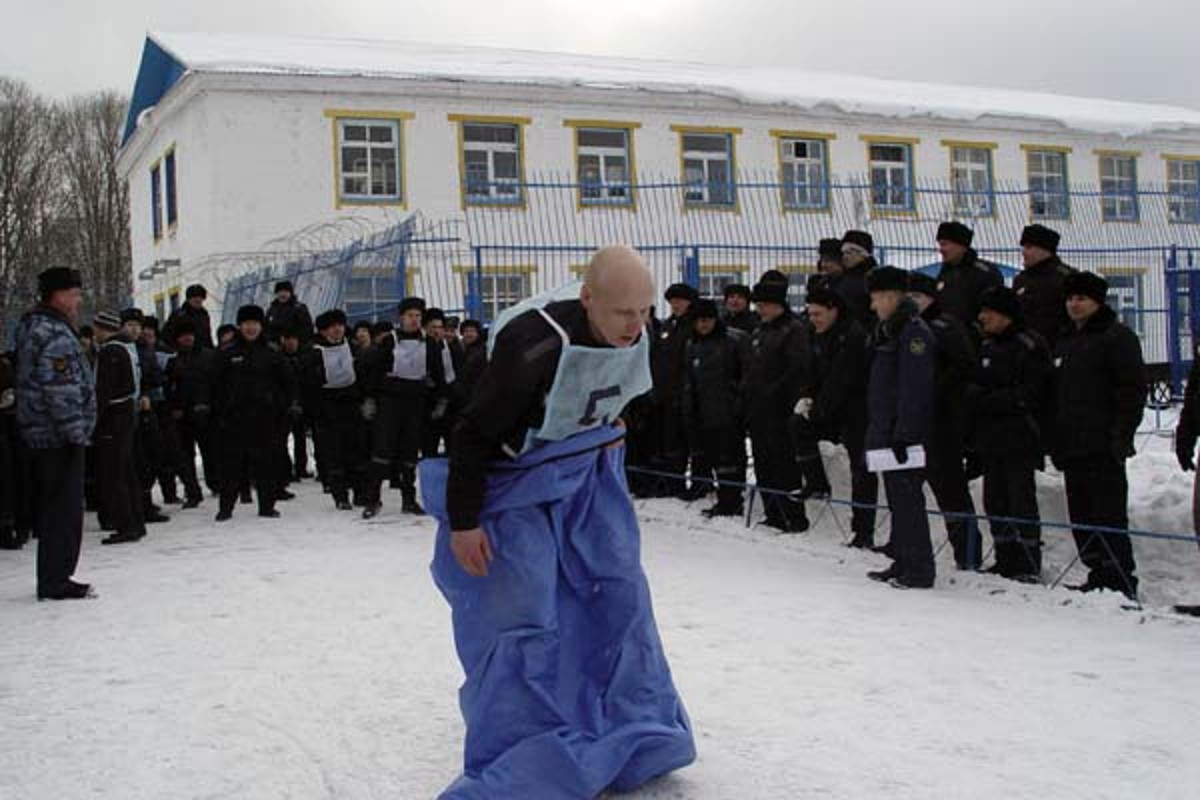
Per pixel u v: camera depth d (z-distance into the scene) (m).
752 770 3.91
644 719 3.61
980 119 29.08
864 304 9.41
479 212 24.73
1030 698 4.69
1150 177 31.20
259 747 4.38
